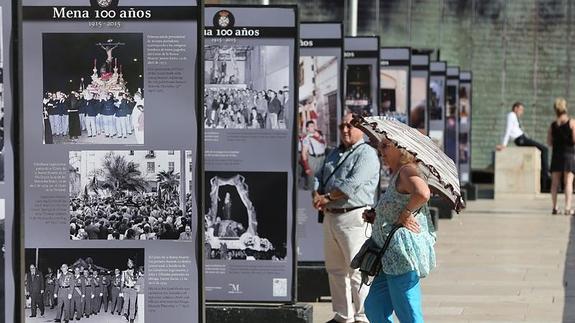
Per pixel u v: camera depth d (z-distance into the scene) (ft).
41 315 32.22
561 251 68.95
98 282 32.19
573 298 51.08
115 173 32.09
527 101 133.18
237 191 41.50
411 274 32.37
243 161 41.42
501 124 133.69
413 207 31.96
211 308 40.88
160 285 32.19
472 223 87.56
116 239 32.17
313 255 50.47
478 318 45.80
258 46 41.39
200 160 32.01
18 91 27.84
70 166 32.12
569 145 94.12
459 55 133.59
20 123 27.91
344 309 43.65
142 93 31.94
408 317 32.42
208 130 41.50
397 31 132.67
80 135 32.09
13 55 27.81
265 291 41.47
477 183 131.95
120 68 31.91
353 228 42.68
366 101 59.57
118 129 32.04
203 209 32.09
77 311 32.22
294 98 41.47
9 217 28.07
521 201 110.22
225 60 41.42
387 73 71.92
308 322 40.91
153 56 31.86
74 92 32.04
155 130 32.01
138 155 32.07
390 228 32.48
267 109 41.47
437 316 46.21
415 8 132.67
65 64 31.96
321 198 42.98
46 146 32.12
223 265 41.50
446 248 70.33
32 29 31.91
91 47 31.96
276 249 41.47
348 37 59.57
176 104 31.94
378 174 43.21
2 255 28.14
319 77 50.93
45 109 32.07
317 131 50.75
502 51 133.18
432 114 97.04
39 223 32.19
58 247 32.17
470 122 111.14
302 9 129.49
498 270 60.29
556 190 95.30
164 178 32.07
